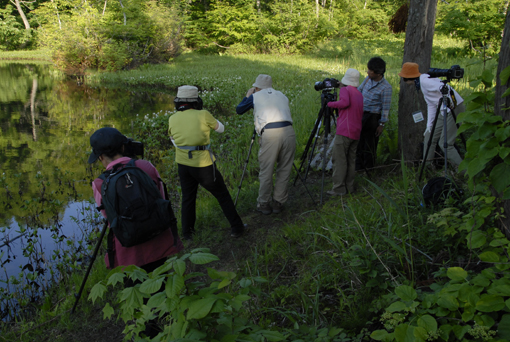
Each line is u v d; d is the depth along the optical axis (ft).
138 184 8.21
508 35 7.38
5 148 28.32
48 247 15.99
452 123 13.79
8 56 108.99
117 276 5.74
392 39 79.00
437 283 8.05
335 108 15.03
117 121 35.63
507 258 7.09
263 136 14.37
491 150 7.00
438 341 6.50
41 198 20.29
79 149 28.07
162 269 5.48
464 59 42.86
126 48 77.10
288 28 87.81
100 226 17.56
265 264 11.92
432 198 11.59
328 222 12.97
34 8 136.15
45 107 42.57
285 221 14.83
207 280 12.09
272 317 9.29
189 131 13.19
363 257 9.55
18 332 11.23
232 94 42.19
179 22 84.99
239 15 98.73
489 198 7.79
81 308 11.81
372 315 8.43
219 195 13.94
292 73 53.21
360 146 17.35
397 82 31.07
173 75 61.72
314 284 9.97
